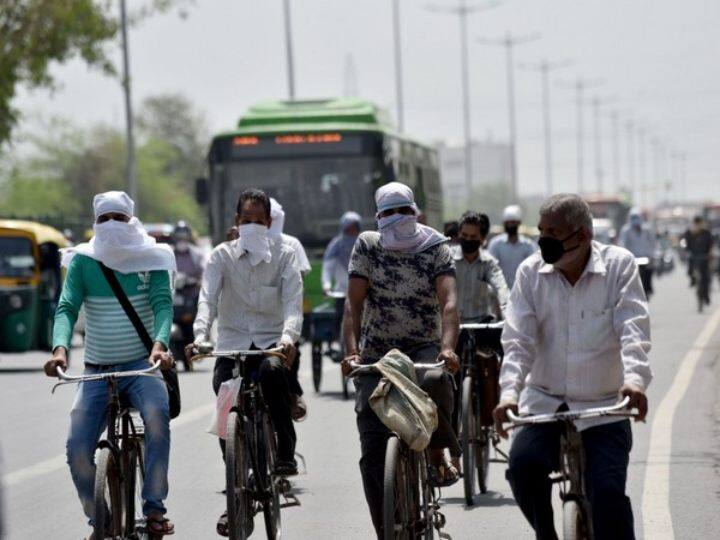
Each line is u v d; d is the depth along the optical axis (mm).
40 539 23328
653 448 31344
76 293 20172
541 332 16734
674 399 40219
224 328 22938
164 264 20281
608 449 16203
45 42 81875
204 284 22688
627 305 16344
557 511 24281
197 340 22031
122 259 20141
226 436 20750
